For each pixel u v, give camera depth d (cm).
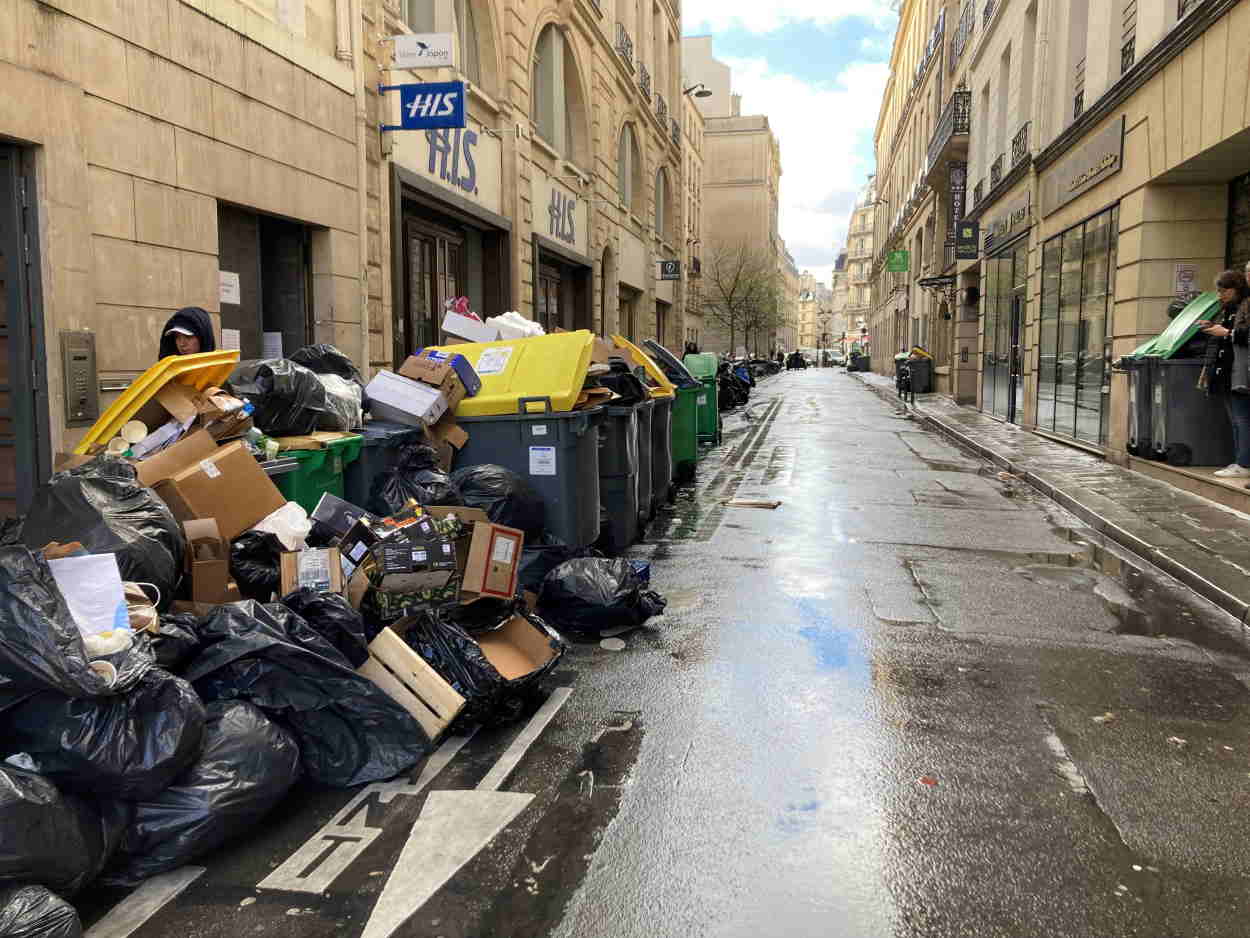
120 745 280
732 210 7762
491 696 402
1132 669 486
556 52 1983
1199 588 630
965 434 1684
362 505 614
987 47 2305
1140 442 1120
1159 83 1083
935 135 2902
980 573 691
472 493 609
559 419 654
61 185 629
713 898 284
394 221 1179
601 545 761
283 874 297
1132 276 1178
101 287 671
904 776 365
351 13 1048
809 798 347
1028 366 1766
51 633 272
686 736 403
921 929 268
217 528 400
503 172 1666
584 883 292
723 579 679
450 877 295
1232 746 393
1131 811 337
